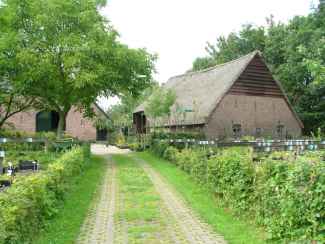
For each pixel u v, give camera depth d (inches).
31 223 292.0
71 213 386.6
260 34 2054.6
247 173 372.2
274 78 1408.7
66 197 450.0
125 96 1190.9
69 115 1988.2
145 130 1841.8
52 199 377.4
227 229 336.5
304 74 1576.0
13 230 240.2
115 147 1729.8
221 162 455.8
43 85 1010.7
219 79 1444.4
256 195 344.2
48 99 1069.1
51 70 940.0
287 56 1667.1
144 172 767.7
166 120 1485.0
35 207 301.3
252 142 785.6
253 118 1371.8
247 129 1359.5
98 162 952.3
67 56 939.3
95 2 1021.2
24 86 979.9
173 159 903.1
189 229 343.6
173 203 458.6
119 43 1033.5
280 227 290.7
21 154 797.2
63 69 980.6
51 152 847.1
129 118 2279.8
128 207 434.3
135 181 636.1
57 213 371.2
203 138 1199.6
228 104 1334.9
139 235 324.2
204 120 1284.4
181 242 305.0
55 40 946.7
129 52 1024.9
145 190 550.9
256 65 1390.3
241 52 2095.2
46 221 338.6
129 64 1037.2
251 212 362.3
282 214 282.4
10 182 435.2
